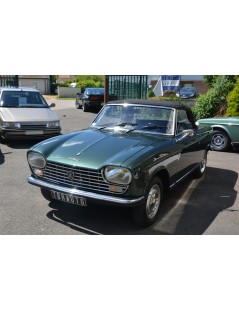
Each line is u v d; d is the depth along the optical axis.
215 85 14.44
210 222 4.57
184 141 5.28
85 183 4.08
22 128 9.07
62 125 13.39
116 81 16.69
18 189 5.65
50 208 4.85
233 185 6.24
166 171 4.62
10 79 19.72
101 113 5.65
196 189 5.95
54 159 4.29
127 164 3.85
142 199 3.97
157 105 5.28
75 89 39.97
